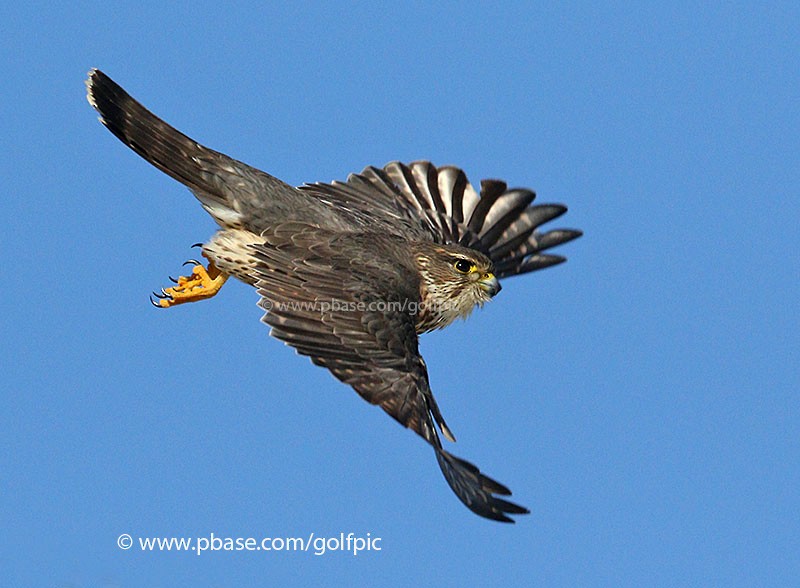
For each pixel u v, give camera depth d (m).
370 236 14.22
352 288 12.93
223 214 13.98
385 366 12.16
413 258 14.40
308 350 12.08
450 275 14.58
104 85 14.06
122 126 14.01
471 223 16.27
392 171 16.28
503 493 11.45
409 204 16.03
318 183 15.80
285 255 13.33
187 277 14.16
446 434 12.02
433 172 16.36
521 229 16.42
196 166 14.01
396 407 11.84
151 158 13.98
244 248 13.77
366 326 12.45
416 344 12.70
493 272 14.94
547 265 16.61
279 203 14.05
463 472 11.44
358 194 15.82
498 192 16.36
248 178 14.06
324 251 13.48
